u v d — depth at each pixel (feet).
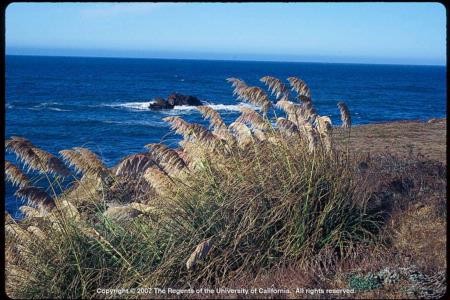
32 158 23.94
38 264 22.98
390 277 21.48
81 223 24.48
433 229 25.96
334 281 21.93
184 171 26.66
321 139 28.14
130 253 23.48
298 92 28.37
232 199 24.68
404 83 518.37
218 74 618.85
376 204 28.84
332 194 25.76
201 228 23.72
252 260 23.50
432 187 31.04
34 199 23.04
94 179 27.32
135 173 25.79
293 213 24.66
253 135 28.43
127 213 24.59
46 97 283.38
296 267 22.98
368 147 47.75
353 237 25.25
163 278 22.26
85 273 22.40
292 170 26.14
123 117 188.65
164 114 197.06
